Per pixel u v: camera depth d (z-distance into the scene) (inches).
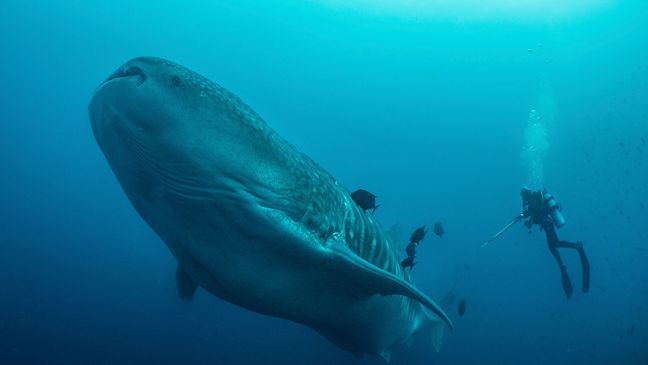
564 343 826.2
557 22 1847.9
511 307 1119.6
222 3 1968.5
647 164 2322.8
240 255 136.0
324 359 576.7
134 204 139.8
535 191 465.1
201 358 587.8
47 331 704.4
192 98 116.5
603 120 2326.5
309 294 160.6
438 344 402.3
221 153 119.4
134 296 928.3
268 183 129.3
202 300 815.7
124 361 578.6
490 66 2158.0
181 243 138.3
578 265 1566.2
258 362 573.9
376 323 215.6
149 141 115.0
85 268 1182.3
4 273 1102.4
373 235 199.3
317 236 146.1
